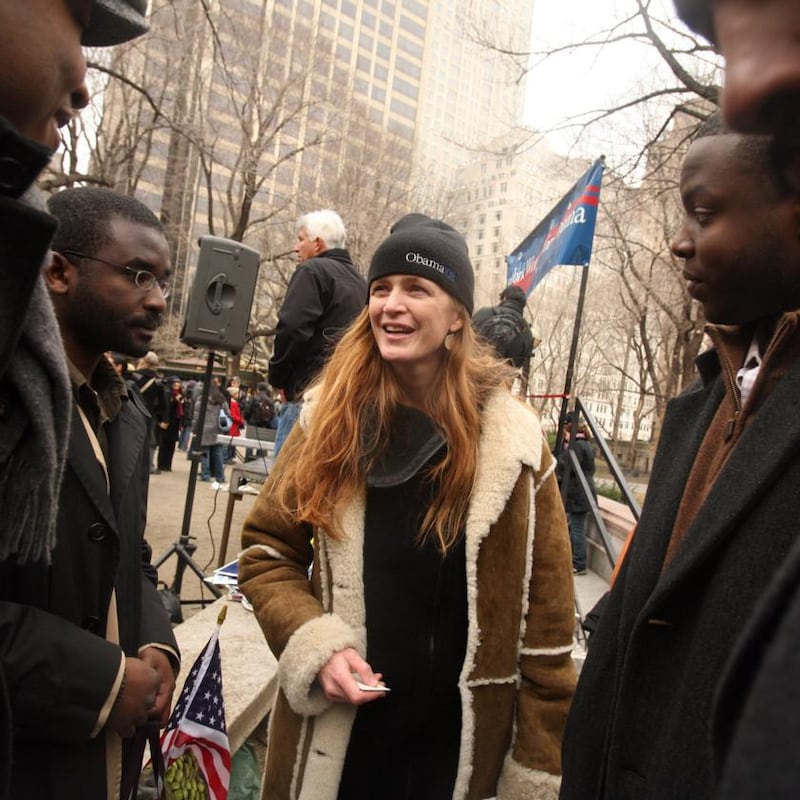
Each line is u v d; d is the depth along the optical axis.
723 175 0.86
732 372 1.01
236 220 18.25
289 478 1.60
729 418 1.00
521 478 1.51
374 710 1.45
